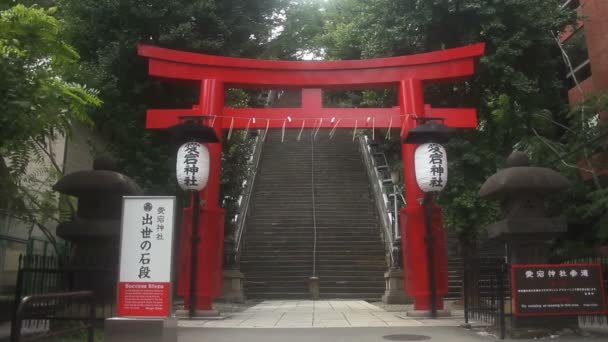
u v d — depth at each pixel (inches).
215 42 625.6
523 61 651.5
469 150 581.3
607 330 361.1
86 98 340.8
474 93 644.1
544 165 569.0
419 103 499.2
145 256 283.9
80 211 370.3
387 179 900.6
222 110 502.6
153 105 643.5
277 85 514.3
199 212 465.1
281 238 794.8
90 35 606.2
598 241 597.3
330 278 710.5
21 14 293.0
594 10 719.7
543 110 628.4
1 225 463.2
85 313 347.6
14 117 280.7
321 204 883.4
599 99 585.3
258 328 382.6
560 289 337.7
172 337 283.6
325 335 346.6
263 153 1090.1
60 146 552.7
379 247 769.6
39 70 304.2
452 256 738.2
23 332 319.0
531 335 334.6
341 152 1098.1
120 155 629.9
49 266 347.3
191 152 437.1
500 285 341.4
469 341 325.4
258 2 722.8
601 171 601.0
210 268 466.9
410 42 642.2
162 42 609.3
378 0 659.4
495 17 597.6
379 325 401.7
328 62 516.4
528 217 360.5
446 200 566.3
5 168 358.0
